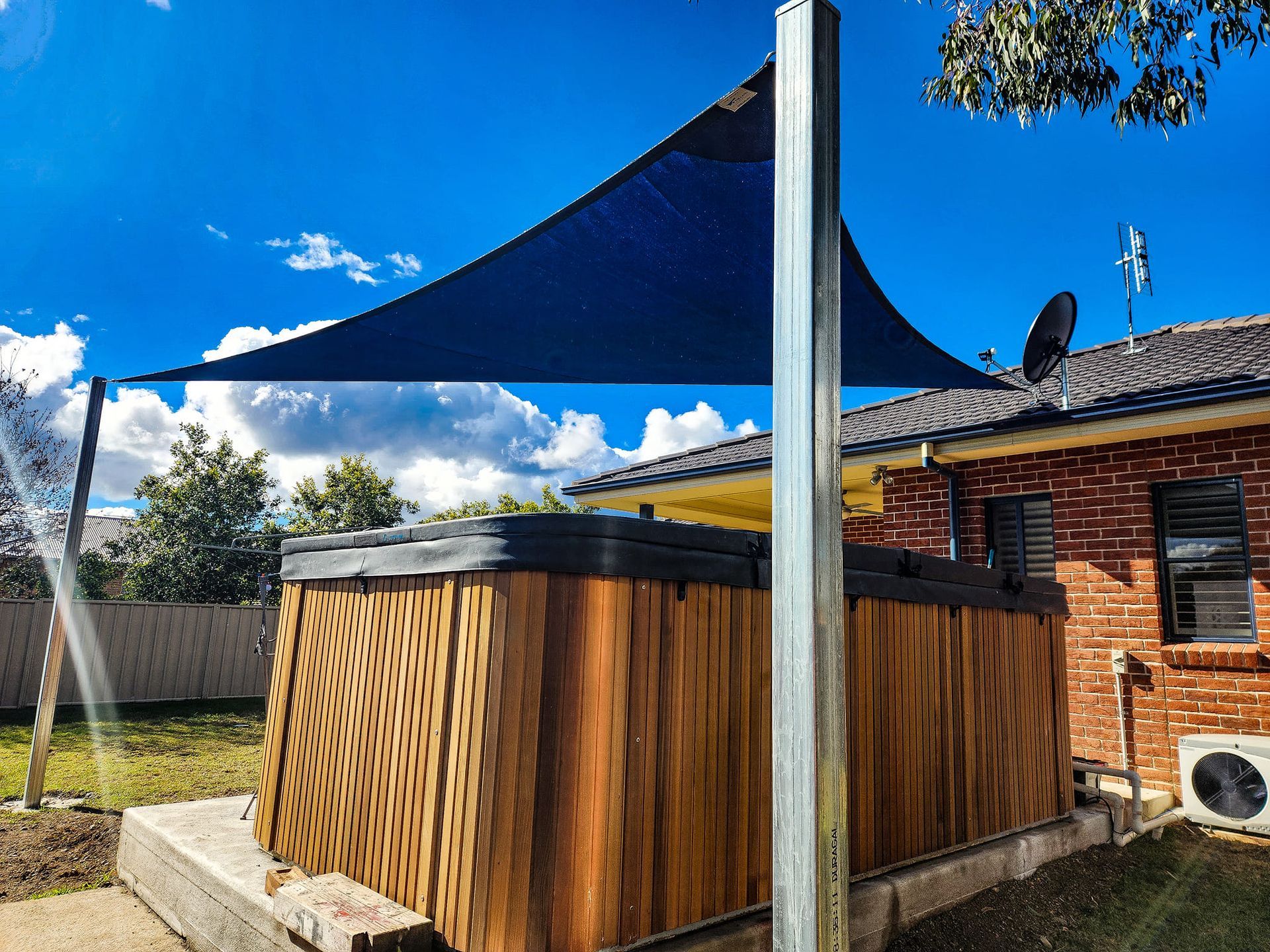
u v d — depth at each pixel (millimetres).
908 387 7230
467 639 2803
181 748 9141
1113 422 6262
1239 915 4102
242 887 3354
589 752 2711
